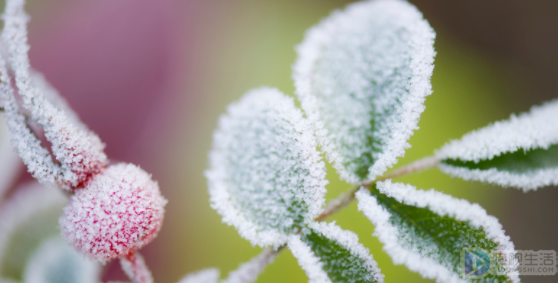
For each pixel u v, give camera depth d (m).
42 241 0.14
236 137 0.11
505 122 0.12
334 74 0.12
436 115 0.21
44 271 0.14
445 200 0.11
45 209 0.15
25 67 0.11
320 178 0.11
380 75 0.11
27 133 0.11
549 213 0.22
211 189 0.11
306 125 0.11
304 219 0.11
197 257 0.20
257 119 0.11
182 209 0.21
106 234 0.11
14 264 0.14
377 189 0.11
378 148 0.11
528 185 0.11
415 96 0.11
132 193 0.11
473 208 0.11
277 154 0.11
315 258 0.11
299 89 0.11
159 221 0.11
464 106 0.22
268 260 0.11
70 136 0.11
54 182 0.11
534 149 0.11
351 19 0.12
